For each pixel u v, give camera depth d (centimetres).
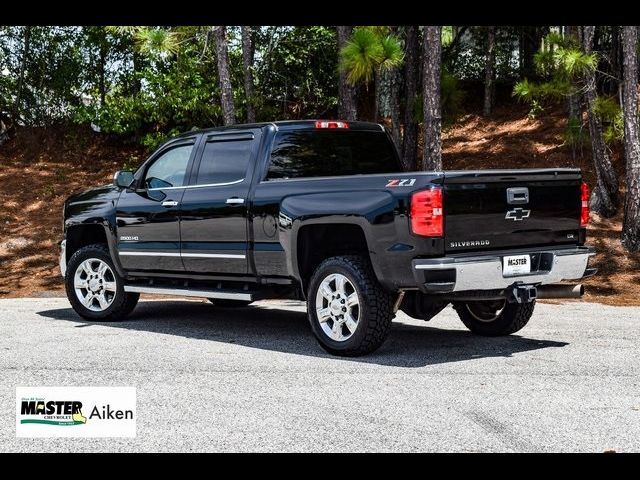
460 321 988
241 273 850
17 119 2275
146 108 1922
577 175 794
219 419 557
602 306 1115
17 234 1720
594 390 629
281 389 638
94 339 862
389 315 750
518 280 742
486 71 2198
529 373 688
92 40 2131
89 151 2217
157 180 938
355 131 895
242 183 845
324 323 774
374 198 733
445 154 2036
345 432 526
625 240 1493
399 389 635
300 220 780
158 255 921
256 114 2045
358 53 1287
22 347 813
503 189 741
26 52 2197
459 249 718
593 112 1623
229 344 834
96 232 1027
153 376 684
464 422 546
